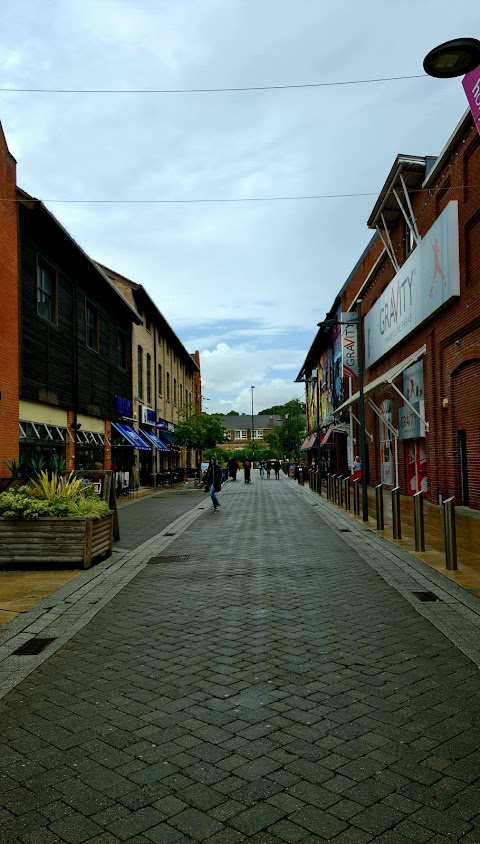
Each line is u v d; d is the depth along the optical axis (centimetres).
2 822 285
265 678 459
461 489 1692
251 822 283
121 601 715
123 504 2155
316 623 607
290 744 355
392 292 2247
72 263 1994
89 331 2300
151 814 290
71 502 959
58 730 379
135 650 532
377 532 1268
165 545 1158
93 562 976
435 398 1831
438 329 1781
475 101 798
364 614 639
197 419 3750
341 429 3562
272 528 1399
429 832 274
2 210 1404
